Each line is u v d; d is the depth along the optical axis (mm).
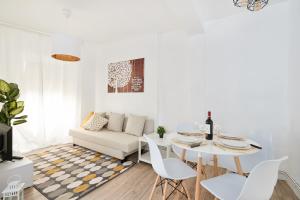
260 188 1122
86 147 3510
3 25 3080
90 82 4504
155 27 3260
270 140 1881
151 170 2660
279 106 2432
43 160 2963
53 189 2084
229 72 2795
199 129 2211
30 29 3328
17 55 3260
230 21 2775
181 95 3312
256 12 2568
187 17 2436
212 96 2941
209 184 1399
